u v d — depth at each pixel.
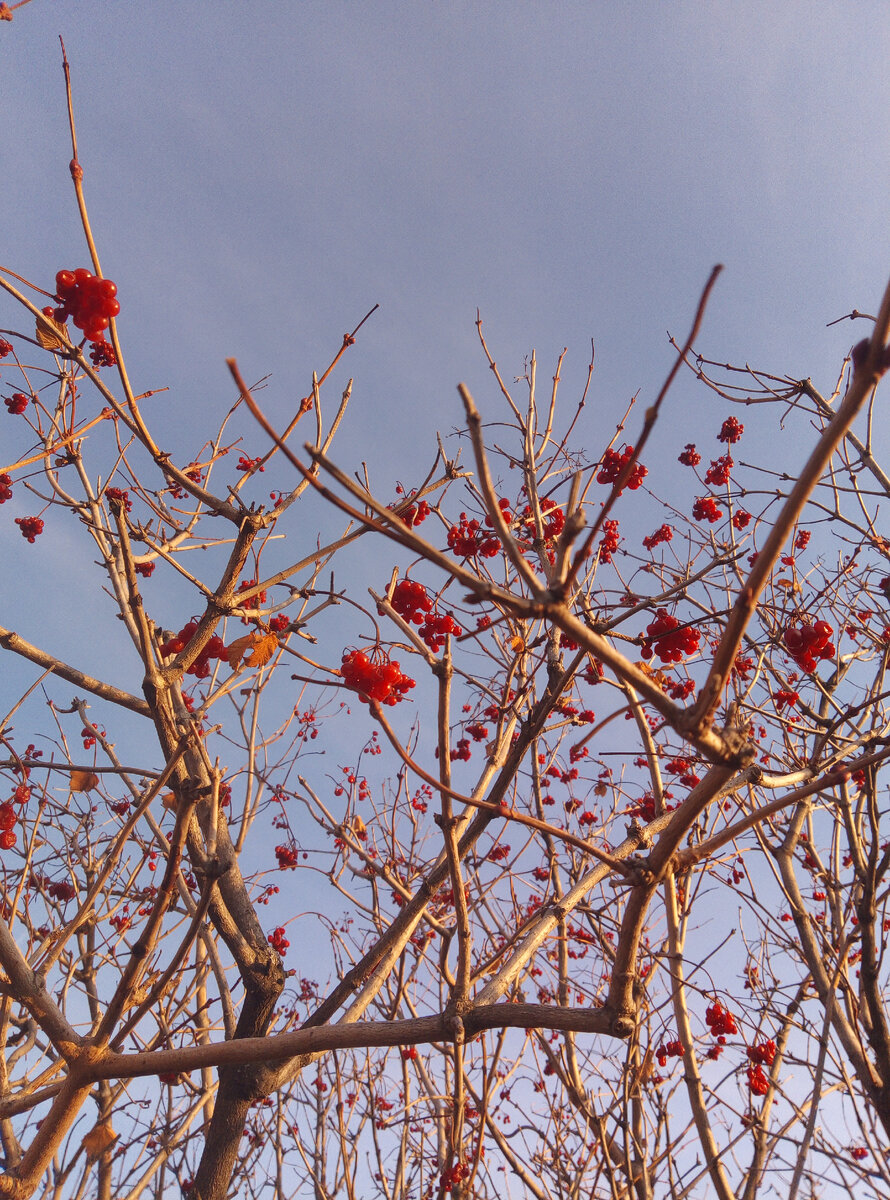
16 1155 4.73
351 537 4.23
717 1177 3.62
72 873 4.91
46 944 4.44
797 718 5.00
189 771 4.30
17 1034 5.03
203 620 4.03
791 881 4.88
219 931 4.75
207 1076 5.54
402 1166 5.43
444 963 3.99
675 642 3.28
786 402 5.05
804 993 5.04
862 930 4.21
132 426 3.57
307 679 2.55
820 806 5.06
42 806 3.79
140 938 2.38
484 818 3.78
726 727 1.63
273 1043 2.43
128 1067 2.42
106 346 4.17
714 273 1.22
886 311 1.23
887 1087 4.04
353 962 6.42
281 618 4.79
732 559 3.16
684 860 2.08
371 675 2.84
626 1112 3.72
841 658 5.16
